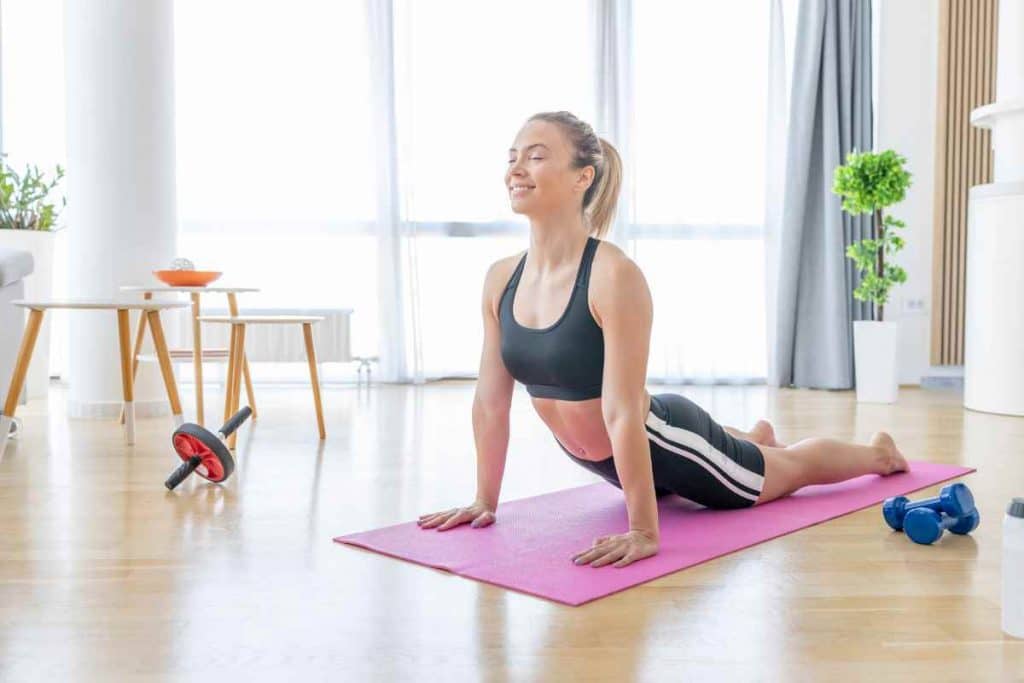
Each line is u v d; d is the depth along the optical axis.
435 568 1.91
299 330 4.88
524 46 5.87
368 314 5.84
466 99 5.86
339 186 5.80
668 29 5.90
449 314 5.91
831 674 1.39
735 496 2.37
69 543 2.10
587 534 2.14
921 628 1.58
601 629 1.57
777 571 1.90
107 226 4.09
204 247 5.75
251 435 3.71
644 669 1.40
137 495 2.60
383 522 2.31
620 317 1.97
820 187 5.75
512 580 1.80
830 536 2.17
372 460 3.16
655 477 2.21
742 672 1.39
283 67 5.77
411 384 5.73
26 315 4.59
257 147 5.76
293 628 1.57
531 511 2.37
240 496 2.60
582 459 2.30
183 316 4.48
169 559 1.98
